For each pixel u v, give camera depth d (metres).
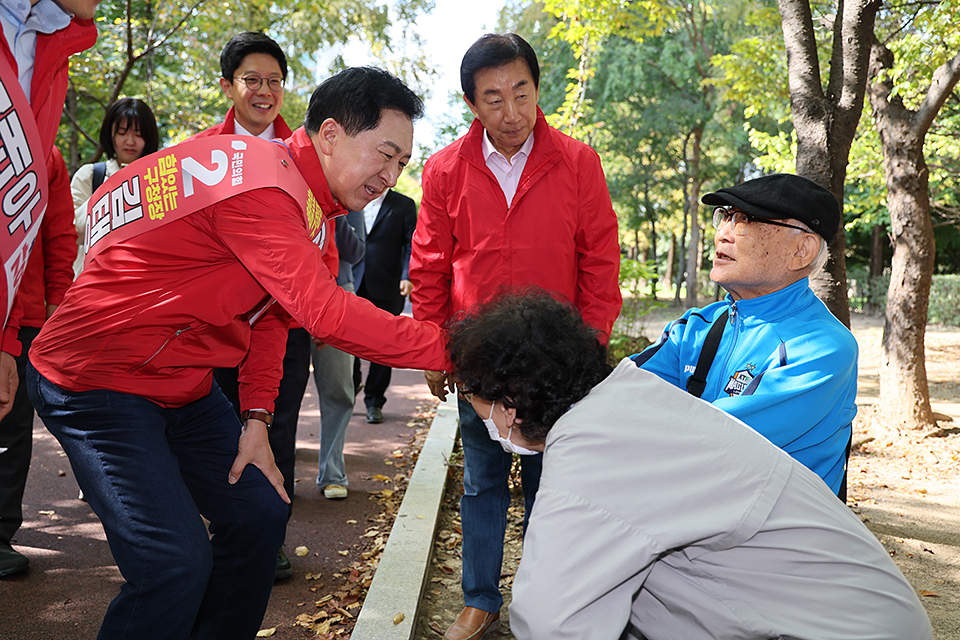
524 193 3.04
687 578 1.53
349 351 2.10
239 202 2.00
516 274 3.07
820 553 1.48
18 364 3.37
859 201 12.59
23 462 3.48
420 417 7.42
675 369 2.35
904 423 7.32
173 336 2.08
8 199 1.92
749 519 1.45
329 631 3.15
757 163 11.35
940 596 3.82
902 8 8.28
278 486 2.35
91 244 2.14
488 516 3.14
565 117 8.63
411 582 3.39
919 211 7.26
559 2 8.68
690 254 28.53
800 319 2.08
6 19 1.88
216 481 2.28
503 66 2.88
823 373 1.96
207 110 13.41
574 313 1.63
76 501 4.50
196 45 12.48
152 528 1.95
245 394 2.43
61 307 2.10
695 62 23.36
